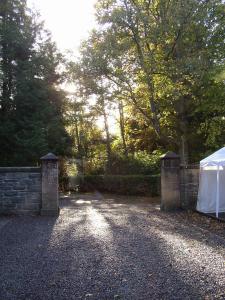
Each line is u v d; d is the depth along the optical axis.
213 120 20.42
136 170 22.53
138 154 23.81
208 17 18.73
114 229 9.05
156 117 19.41
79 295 4.60
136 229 9.05
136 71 18.47
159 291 4.70
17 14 21.39
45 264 5.96
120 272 5.50
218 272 5.43
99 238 7.96
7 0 20.88
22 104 20.41
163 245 7.24
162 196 12.78
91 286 4.91
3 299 4.47
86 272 5.51
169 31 17.83
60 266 5.84
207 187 11.91
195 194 12.75
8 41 20.22
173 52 19.00
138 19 17.64
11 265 5.91
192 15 17.88
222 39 19.95
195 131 21.80
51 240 7.78
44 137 20.20
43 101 21.05
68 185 24.86
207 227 9.36
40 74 21.42
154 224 9.82
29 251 6.82
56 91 22.69
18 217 11.29
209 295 4.55
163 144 23.91
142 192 20.27
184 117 20.73
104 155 27.03
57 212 11.66
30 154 19.56
